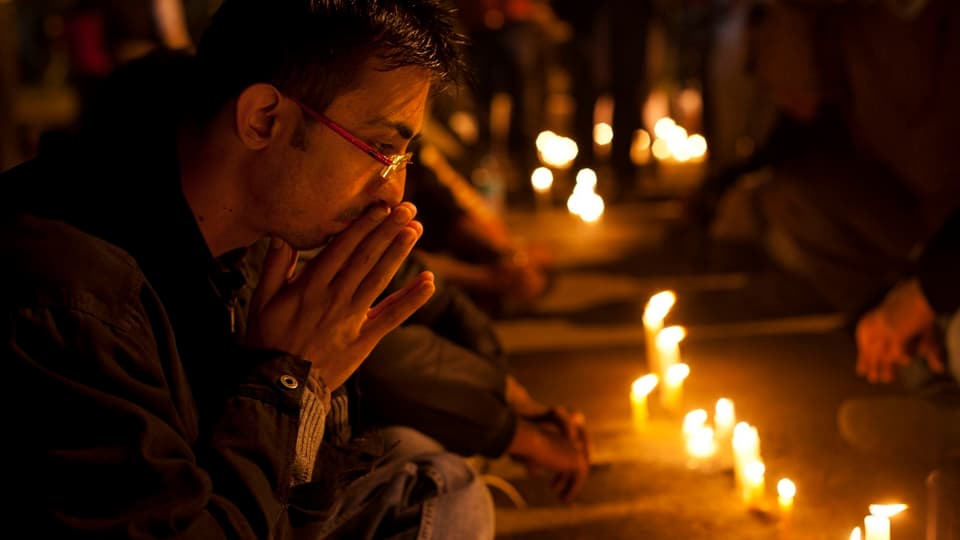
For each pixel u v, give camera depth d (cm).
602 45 884
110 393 163
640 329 510
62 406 160
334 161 182
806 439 360
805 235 503
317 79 178
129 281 171
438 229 509
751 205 619
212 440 178
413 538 229
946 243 318
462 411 271
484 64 912
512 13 906
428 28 184
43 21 1562
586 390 426
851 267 486
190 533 163
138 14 872
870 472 329
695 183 935
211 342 194
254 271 225
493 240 513
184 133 186
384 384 264
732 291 567
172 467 164
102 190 184
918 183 460
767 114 703
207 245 189
